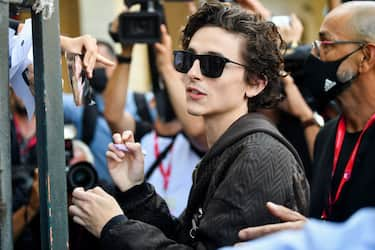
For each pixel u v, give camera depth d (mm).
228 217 2020
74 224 2682
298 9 8414
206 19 2291
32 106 2213
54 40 1793
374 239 842
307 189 2158
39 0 1740
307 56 3164
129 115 4133
